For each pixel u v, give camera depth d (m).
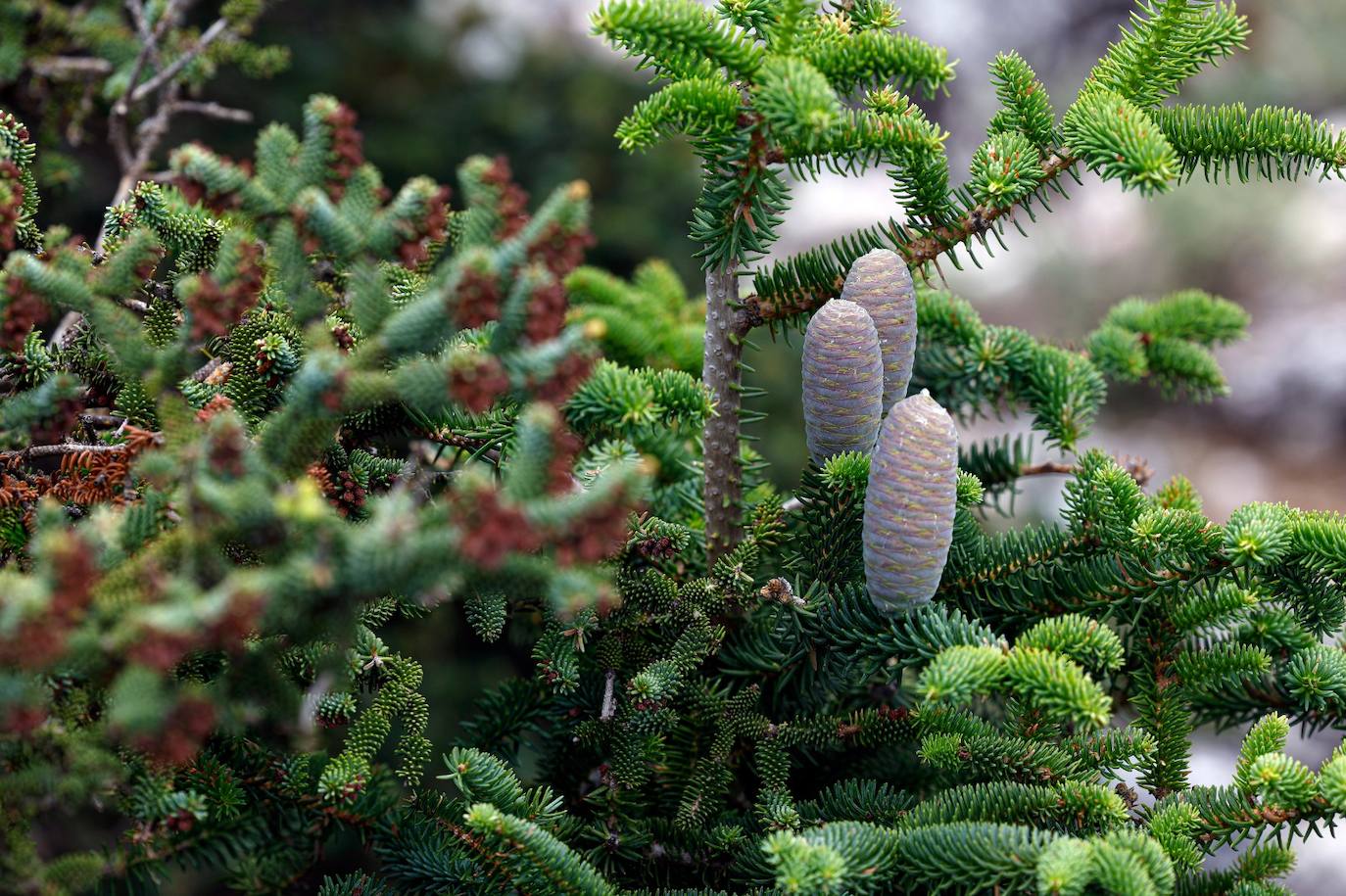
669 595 1.86
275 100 4.41
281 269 1.70
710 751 1.86
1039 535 1.89
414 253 1.69
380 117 4.86
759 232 1.80
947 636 1.77
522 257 1.65
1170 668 1.88
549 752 1.90
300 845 1.81
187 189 1.69
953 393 2.06
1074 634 1.75
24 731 1.63
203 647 1.63
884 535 1.76
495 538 1.58
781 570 1.91
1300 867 3.96
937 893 1.73
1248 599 1.85
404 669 1.81
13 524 1.74
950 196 1.85
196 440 1.66
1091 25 9.24
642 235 4.74
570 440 1.63
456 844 1.79
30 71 2.35
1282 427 7.50
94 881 1.70
